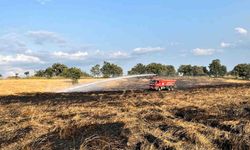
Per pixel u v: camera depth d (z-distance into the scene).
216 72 125.94
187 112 22.36
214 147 13.94
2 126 19.67
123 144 13.60
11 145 15.41
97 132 15.05
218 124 17.16
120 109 24.97
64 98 41.81
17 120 21.41
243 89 42.34
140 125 16.03
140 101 30.41
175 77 98.69
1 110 28.80
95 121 18.08
